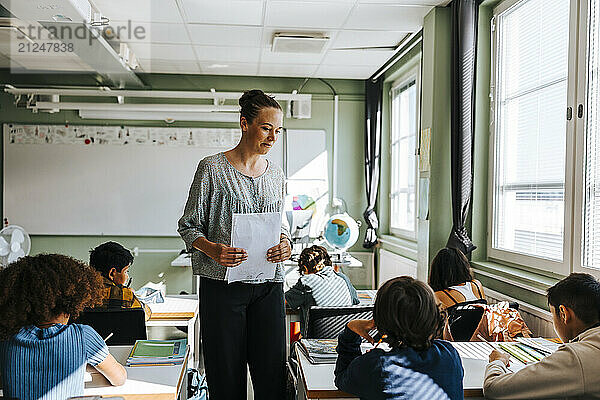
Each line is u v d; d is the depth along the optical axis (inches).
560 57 124.6
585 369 69.3
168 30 186.4
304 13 168.9
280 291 93.4
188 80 255.4
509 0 146.3
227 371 90.5
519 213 142.6
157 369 82.2
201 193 89.0
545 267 127.1
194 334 137.7
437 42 163.0
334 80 262.5
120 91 235.5
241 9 164.9
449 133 164.2
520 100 142.8
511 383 72.9
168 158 253.3
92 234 252.1
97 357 72.3
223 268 88.2
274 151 259.9
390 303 69.4
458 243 148.8
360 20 175.3
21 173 250.1
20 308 65.7
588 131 111.9
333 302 141.8
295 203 259.4
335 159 262.7
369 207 254.5
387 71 245.1
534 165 135.3
